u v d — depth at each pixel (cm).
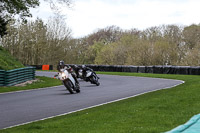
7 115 1138
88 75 2364
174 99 1362
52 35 8512
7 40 8456
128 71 5206
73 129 812
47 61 8469
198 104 1198
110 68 5541
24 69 2927
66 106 1341
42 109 1268
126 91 1966
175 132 594
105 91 1980
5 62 3572
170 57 8356
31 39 8575
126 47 9894
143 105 1211
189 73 4181
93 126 844
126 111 1089
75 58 9312
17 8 3603
